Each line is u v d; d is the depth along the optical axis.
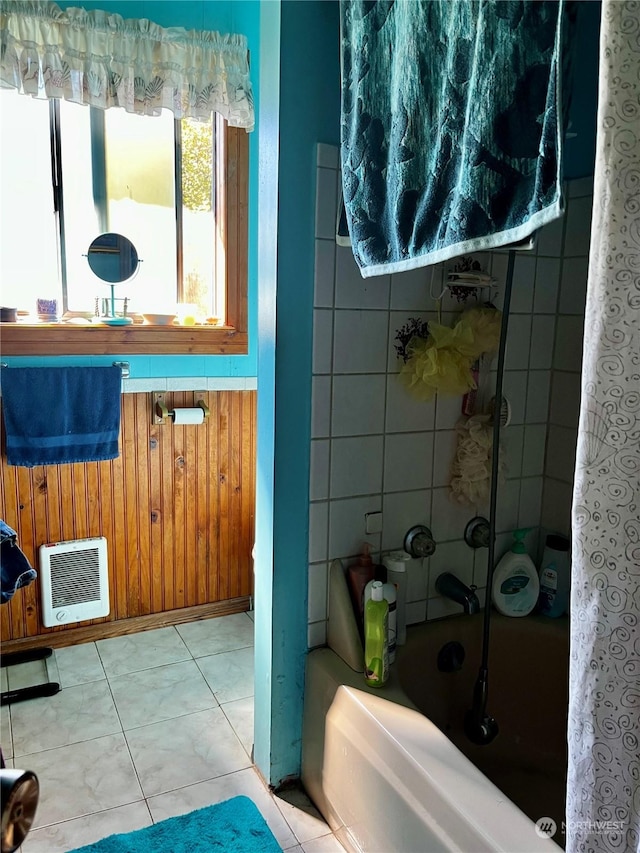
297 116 1.43
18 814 0.54
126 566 2.46
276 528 1.55
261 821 1.56
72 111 2.23
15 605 2.29
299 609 1.62
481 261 1.68
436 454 1.72
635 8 0.68
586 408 0.75
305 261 1.49
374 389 1.61
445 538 1.78
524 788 1.64
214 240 2.52
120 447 2.37
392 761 1.29
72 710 1.99
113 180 2.33
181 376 2.45
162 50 2.15
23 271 2.24
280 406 1.51
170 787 1.67
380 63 1.24
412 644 1.66
